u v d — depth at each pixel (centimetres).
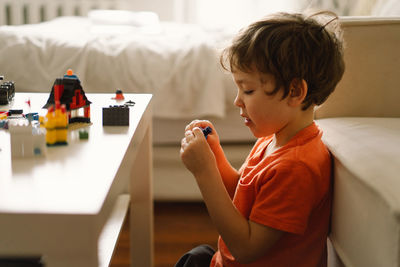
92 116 82
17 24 284
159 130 155
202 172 70
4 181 51
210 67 151
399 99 97
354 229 64
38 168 56
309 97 72
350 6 190
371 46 96
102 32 181
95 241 44
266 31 69
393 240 50
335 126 86
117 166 57
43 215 44
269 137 86
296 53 68
